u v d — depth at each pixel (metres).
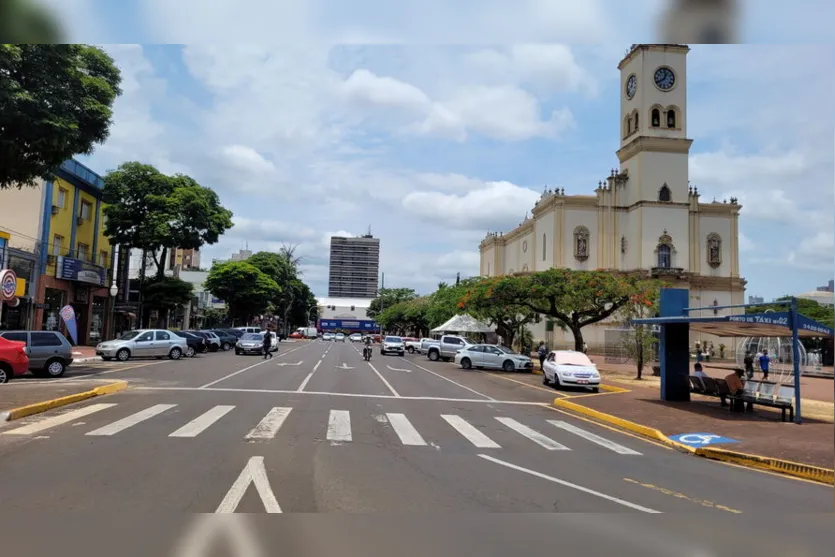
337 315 166.88
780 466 10.74
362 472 8.76
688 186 61.19
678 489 8.68
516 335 58.59
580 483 8.72
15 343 19.28
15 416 12.68
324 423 13.22
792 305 15.80
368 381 24.53
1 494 7.12
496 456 10.52
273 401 16.73
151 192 43.31
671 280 58.53
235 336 51.50
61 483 7.62
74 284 38.59
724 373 35.72
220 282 67.75
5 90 15.40
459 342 44.78
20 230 34.00
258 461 9.16
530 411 17.80
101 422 12.41
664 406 18.97
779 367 34.16
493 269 79.50
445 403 18.45
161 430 11.63
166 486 7.59
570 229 60.97
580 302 35.66
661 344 21.02
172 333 33.78
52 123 16.27
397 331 127.31
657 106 60.34
